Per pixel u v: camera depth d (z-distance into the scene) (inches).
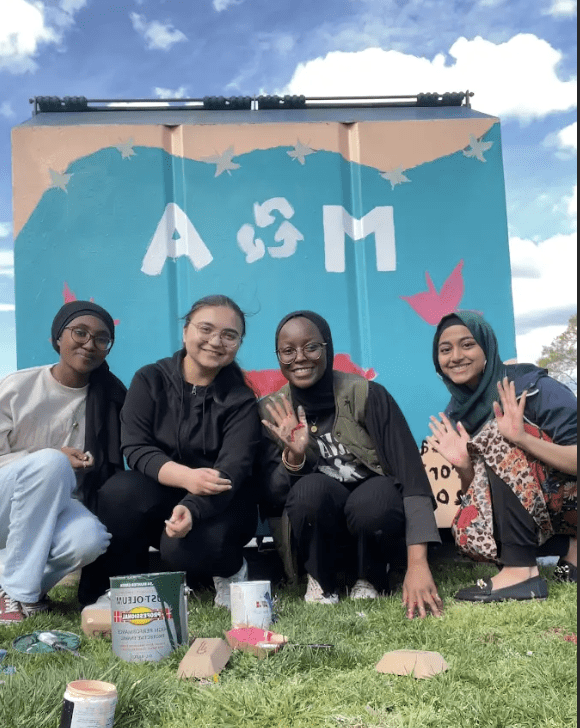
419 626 90.8
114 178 142.4
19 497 101.0
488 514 111.4
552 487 111.6
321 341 116.8
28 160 140.8
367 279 143.9
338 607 104.1
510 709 62.2
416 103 157.4
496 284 146.5
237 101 153.2
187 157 143.3
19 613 101.2
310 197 144.9
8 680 70.2
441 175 147.0
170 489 113.9
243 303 142.3
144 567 116.5
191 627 96.1
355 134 146.5
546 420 115.4
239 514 113.3
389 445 114.0
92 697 59.6
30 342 138.3
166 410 117.0
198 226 142.9
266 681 72.3
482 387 124.3
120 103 152.1
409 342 143.9
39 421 121.6
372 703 65.8
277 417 116.6
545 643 81.2
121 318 140.7
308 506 109.1
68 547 103.2
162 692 69.1
